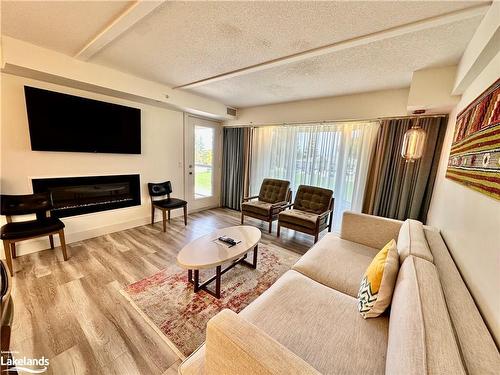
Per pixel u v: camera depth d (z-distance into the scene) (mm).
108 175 3141
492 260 877
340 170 3514
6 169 2312
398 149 2918
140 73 2740
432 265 1146
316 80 2701
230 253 1914
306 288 1448
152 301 1829
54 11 1539
